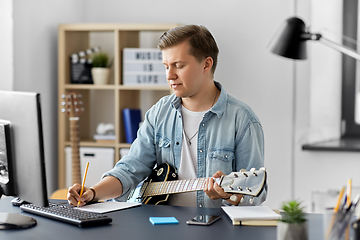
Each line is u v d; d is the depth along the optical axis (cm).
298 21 247
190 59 152
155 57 311
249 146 161
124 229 117
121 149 314
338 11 317
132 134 318
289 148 326
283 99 327
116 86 314
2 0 271
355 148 296
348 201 96
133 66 312
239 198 144
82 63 322
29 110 118
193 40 152
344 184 307
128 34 327
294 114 323
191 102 167
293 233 99
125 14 350
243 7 331
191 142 168
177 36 151
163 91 345
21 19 283
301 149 309
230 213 127
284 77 325
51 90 322
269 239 109
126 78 313
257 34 329
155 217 127
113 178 159
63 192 272
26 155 121
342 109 338
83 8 356
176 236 111
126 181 163
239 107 165
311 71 316
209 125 165
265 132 331
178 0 341
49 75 319
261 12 328
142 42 346
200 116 167
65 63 319
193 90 156
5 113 127
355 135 338
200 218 126
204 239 109
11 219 123
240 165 163
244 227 119
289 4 321
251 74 332
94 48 331
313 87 318
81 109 295
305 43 248
